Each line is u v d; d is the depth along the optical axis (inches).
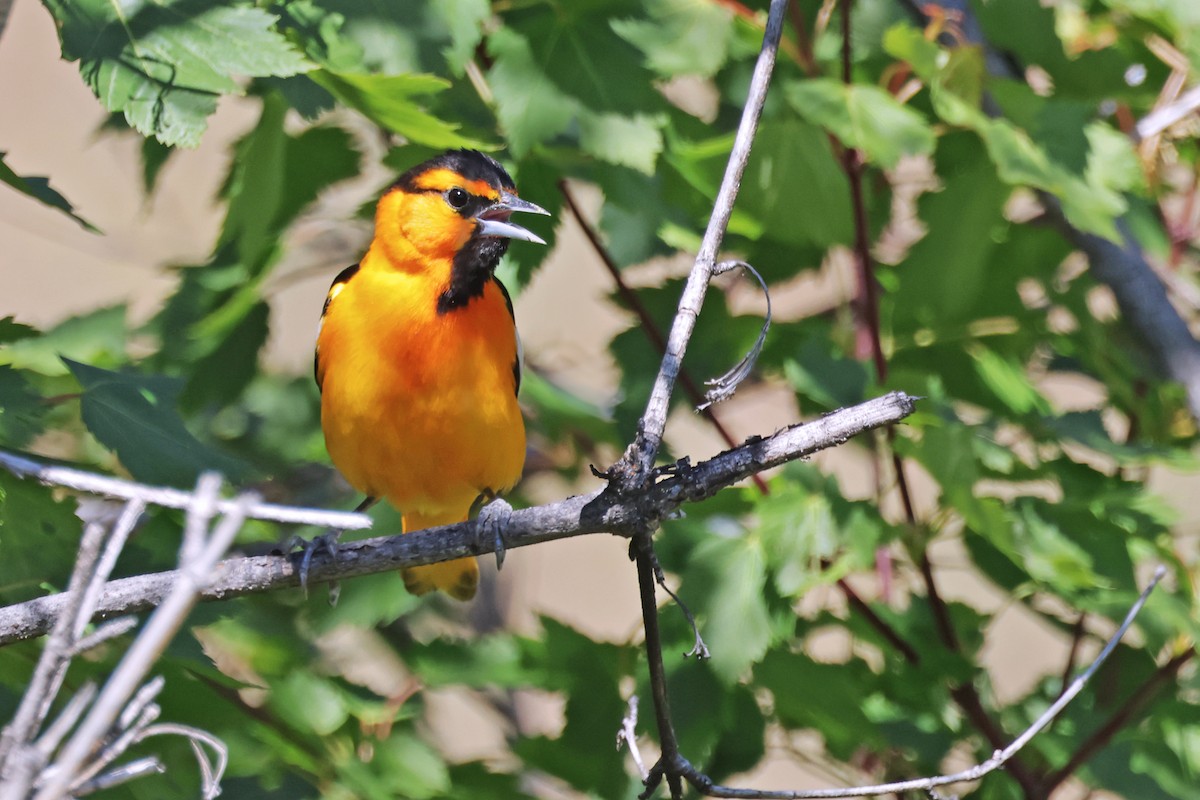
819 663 373.1
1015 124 398.6
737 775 398.9
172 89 300.5
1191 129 456.1
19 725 183.6
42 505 334.3
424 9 359.3
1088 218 375.2
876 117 372.8
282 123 420.2
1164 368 457.1
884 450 462.0
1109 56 416.8
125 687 174.6
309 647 486.0
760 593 376.8
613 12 390.6
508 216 398.3
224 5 308.0
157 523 370.6
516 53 381.7
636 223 502.6
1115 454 399.9
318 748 390.9
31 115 705.0
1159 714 400.2
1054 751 388.2
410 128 350.6
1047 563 381.7
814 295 606.5
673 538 397.7
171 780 359.3
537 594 781.9
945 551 482.0
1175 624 374.0
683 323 283.6
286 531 516.4
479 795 406.6
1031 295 495.8
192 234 632.4
